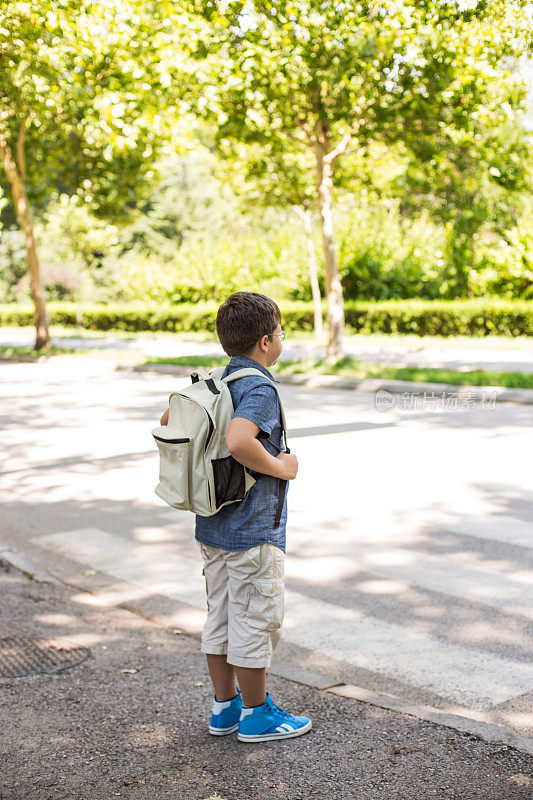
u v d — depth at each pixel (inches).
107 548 248.5
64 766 117.4
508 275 1080.8
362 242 1229.1
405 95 637.9
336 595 202.5
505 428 427.5
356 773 112.3
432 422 454.9
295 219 1747.0
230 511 115.4
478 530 251.6
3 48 613.6
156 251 2354.8
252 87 625.6
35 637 176.1
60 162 968.9
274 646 122.3
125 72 609.3
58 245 2140.7
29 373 807.1
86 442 422.6
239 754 119.6
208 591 123.7
